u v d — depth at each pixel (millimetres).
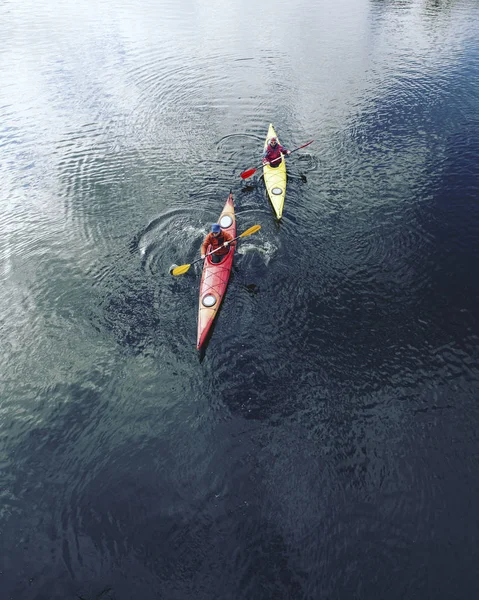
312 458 10336
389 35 35875
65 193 19266
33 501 9844
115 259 15727
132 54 34375
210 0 50781
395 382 11734
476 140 21188
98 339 13141
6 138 23500
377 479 9898
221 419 11188
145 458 10531
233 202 18125
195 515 9508
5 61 33438
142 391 11836
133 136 23312
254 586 8531
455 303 13719
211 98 26906
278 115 24578
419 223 16703
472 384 11562
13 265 15805
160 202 18359
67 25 42156
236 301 13992
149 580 8633
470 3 42969
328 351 12570
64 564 8859
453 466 9992
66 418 11336
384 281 14547
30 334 13352
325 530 9195
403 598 8234
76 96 27812
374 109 24625
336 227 16688
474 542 8836
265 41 36094
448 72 28438
